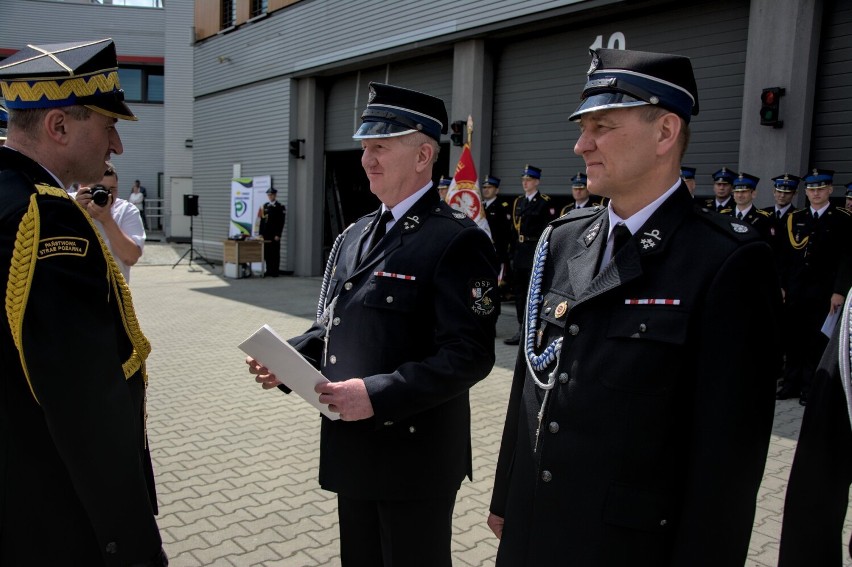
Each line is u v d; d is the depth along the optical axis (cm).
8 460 159
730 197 702
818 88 677
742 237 150
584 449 154
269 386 210
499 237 959
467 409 226
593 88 158
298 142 1366
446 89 1086
